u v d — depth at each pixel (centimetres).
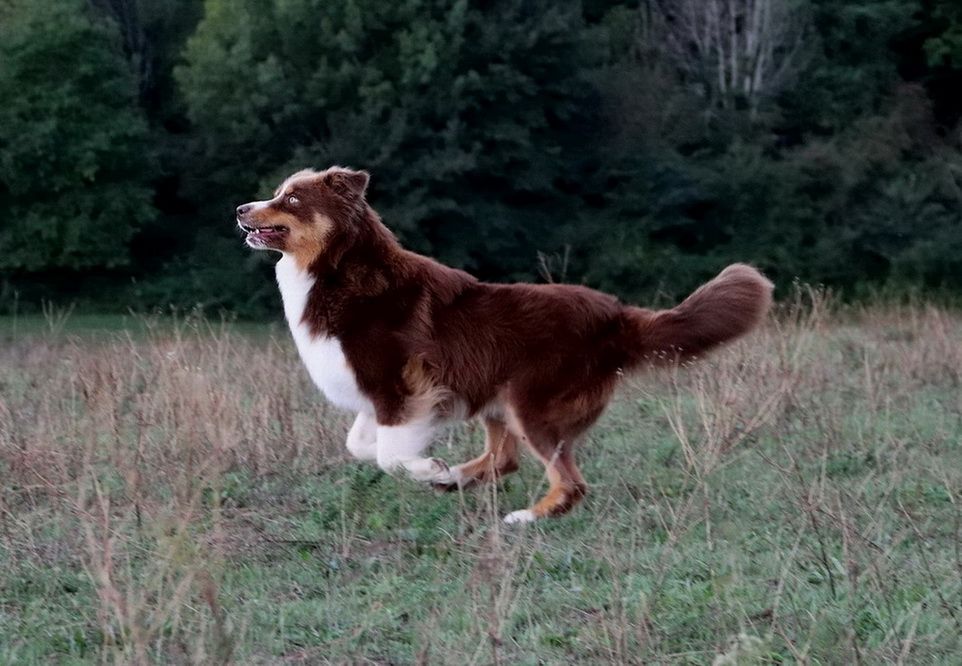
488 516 713
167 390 914
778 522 733
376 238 780
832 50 3997
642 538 698
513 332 768
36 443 833
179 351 1078
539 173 3544
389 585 629
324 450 895
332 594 621
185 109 3981
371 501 793
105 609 534
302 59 3481
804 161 3600
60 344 1766
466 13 3378
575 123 3756
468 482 808
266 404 953
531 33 3406
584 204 3747
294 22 3425
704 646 550
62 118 3381
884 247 3534
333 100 3412
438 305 773
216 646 504
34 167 3381
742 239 3622
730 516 749
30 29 3341
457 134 3319
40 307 3469
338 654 541
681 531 686
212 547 666
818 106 3888
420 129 3341
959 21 3922
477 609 561
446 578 646
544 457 774
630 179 3697
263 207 766
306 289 775
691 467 816
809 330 1302
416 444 767
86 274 3650
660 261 3506
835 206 3616
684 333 775
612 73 3788
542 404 769
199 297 3469
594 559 662
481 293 783
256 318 3469
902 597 600
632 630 548
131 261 3656
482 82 3341
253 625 574
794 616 571
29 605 594
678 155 3697
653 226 3638
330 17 3394
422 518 761
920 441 918
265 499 796
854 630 541
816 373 1158
